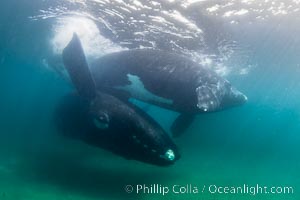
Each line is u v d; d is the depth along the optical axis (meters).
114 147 8.32
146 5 11.40
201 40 14.47
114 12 12.22
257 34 14.27
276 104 52.38
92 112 7.88
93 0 11.52
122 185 12.30
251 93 38.56
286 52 17.80
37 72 34.19
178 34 13.73
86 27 13.73
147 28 13.36
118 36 14.02
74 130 8.93
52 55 16.22
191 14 11.83
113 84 9.45
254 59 19.62
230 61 19.36
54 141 27.22
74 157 18.23
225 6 11.19
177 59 9.47
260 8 11.34
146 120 7.88
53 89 50.69
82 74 7.73
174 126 9.95
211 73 9.57
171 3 11.09
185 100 8.83
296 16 12.06
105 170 14.98
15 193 10.25
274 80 29.05
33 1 12.69
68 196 10.28
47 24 14.67
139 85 9.24
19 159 16.84
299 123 100.12
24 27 16.22
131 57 9.71
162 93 9.06
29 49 21.50
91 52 13.94
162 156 7.76
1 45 22.23
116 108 7.84
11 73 39.66
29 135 35.91
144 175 14.64
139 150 7.89
